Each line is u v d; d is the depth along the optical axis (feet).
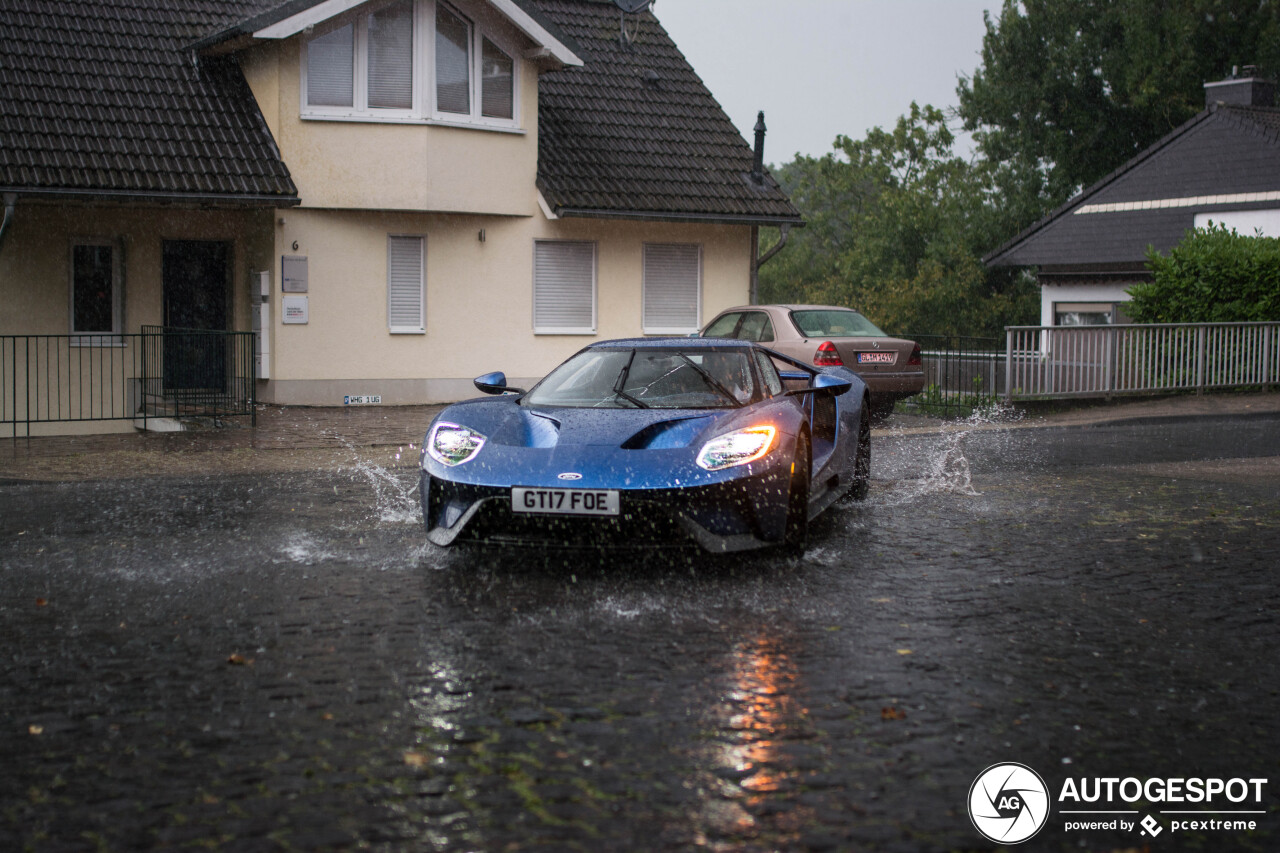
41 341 52.21
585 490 19.17
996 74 155.43
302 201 54.65
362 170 55.26
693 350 24.21
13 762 11.40
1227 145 91.66
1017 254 99.71
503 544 19.90
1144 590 19.20
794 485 21.25
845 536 24.07
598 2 74.69
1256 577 20.25
